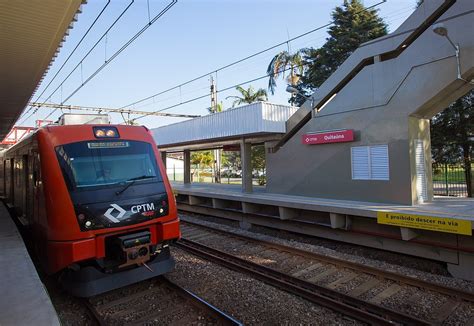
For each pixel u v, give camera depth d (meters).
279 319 4.97
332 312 5.29
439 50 9.32
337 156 12.08
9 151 10.78
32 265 5.54
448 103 10.26
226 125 15.51
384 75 10.66
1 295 4.42
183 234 11.16
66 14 5.62
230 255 8.20
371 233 9.27
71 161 5.61
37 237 6.12
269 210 12.66
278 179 14.49
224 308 5.36
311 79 24.80
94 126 6.18
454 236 7.73
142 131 6.77
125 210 5.59
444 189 17.67
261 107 13.68
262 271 7.28
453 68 9.02
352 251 9.64
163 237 5.95
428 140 10.91
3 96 10.34
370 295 6.03
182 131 18.78
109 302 5.63
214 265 7.61
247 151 16.02
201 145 20.61
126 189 5.79
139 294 5.88
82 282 5.28
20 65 7.86
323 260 7.86
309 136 12.84
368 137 11.11
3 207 11.93
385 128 10.64
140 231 5.79
